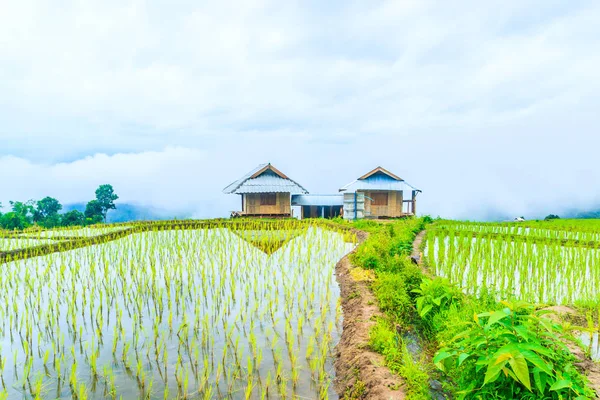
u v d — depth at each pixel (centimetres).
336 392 524
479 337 436
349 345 614
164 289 950
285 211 2978
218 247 1397
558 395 376
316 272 1145
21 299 892
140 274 1069
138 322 764
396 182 3089
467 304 675
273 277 1076
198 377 565
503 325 431
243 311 816
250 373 534
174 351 645
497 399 398
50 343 676
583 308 740
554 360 414
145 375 572
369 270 1015
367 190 3033
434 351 601
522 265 1012
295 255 1369
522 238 1440
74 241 1495
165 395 485
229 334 668
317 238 1733
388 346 561
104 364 603
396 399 448
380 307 741
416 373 480
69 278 1053
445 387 480
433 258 1115
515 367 364
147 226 1984
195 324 712
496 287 891
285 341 673
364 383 497
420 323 699
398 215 3073
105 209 4544
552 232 1516
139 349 651
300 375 567
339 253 1428
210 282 1015
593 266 1028
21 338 684
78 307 846
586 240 1370
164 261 1214
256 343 661
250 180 3000
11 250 1293
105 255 1308
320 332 712
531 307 430
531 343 386
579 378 402
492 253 1209
